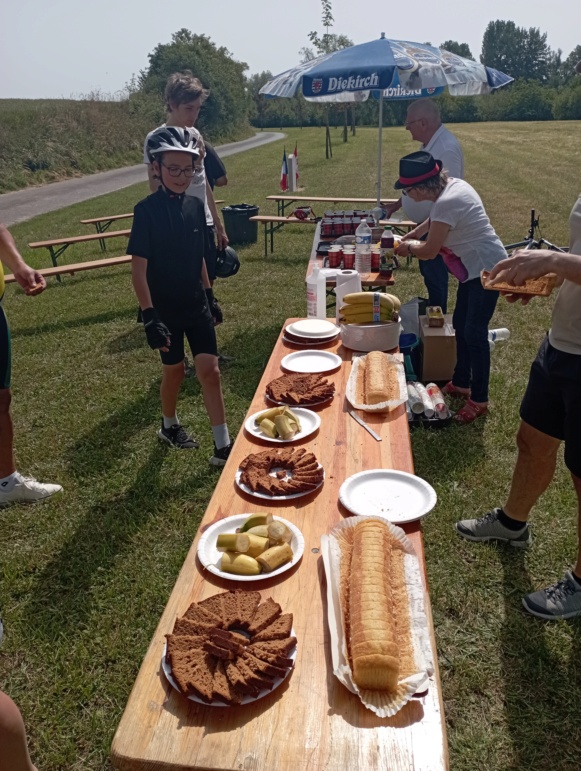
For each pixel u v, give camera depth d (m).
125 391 5.37
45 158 25.22
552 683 2.48
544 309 6.96
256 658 1.46
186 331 3.86
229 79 47.19
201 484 3.92
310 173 21.12
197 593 1.77
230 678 1.41
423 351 4.98
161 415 4.87
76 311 7.88
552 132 36.22
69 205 18.20
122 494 3.90
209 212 5.65
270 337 6.46
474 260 4.14
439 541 3.30
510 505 3.13
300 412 2.74
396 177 18.75
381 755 1.29
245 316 7.18
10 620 2.95
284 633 1.55
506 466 3.96
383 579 1.68
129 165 30.22
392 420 2.69
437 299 5.65
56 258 10.38
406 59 6.09
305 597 1.73
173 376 4.02
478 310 4.23
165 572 3.20
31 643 2.80
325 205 14.64
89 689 2.55
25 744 1.59
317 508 2.12
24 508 3.81
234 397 5.06
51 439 4.60
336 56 6.42
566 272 2.12
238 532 1.97
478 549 3.21
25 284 3.77
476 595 2.93
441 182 4.14
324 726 1.35
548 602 2.78
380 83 5.93
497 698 2.45
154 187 4.15
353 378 3.03
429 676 1.47
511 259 2.24
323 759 1.28
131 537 3.46
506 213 12.43
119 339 6.73
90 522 3.63
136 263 3.52
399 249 4.45
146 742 1.32
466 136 35.19
